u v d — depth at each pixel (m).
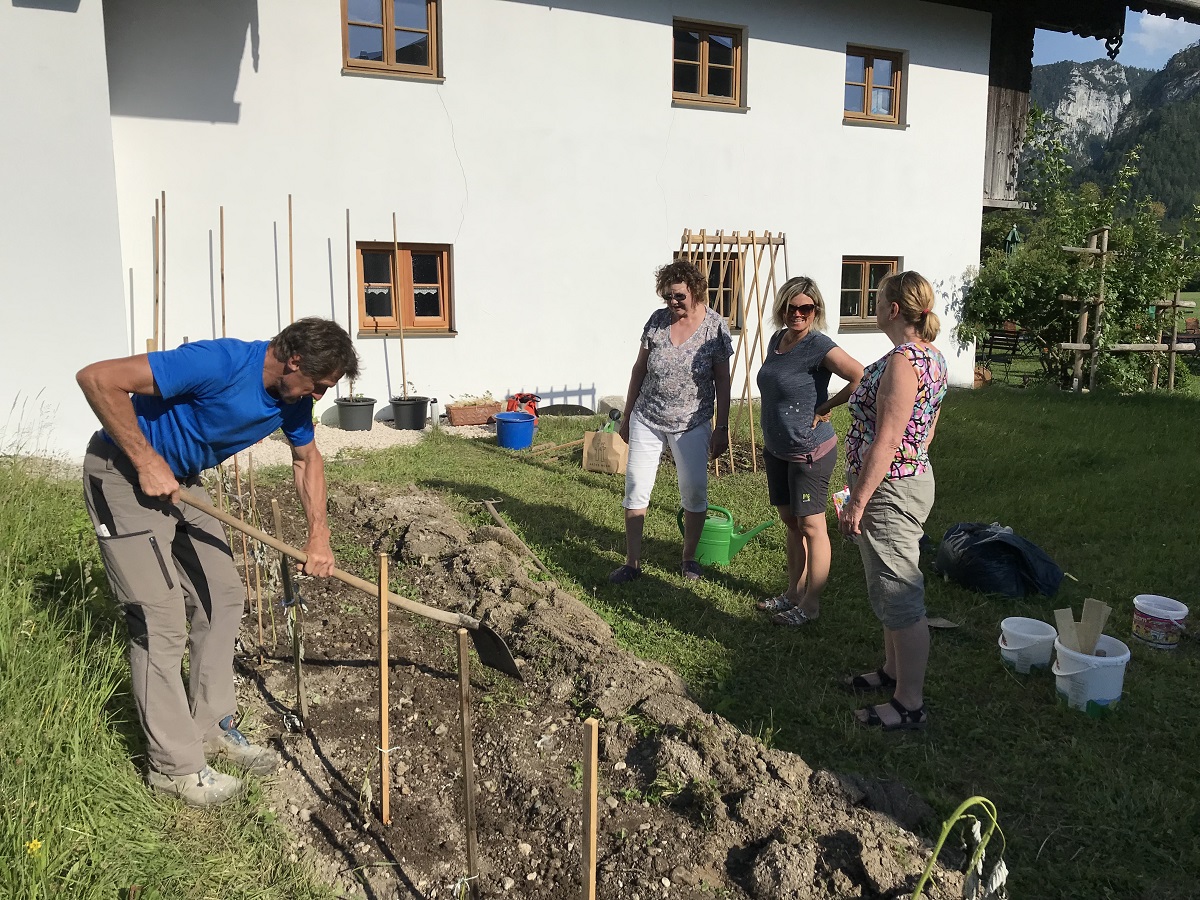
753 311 12.24
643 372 5.27
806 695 3.95
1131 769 3.40
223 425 2.76
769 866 2.68
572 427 10.31
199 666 3.07
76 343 7.41
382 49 9.77
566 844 2.85
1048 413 11.45
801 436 4.39
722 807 2.96
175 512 2.86
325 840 2.84
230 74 8.97
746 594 5.14
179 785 2.83
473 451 8.89
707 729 3.35
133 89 8.57
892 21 12.77
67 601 3.85
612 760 3.30
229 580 3.07
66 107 7.14
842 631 4.62
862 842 2.73
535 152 10.62
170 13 8.62
